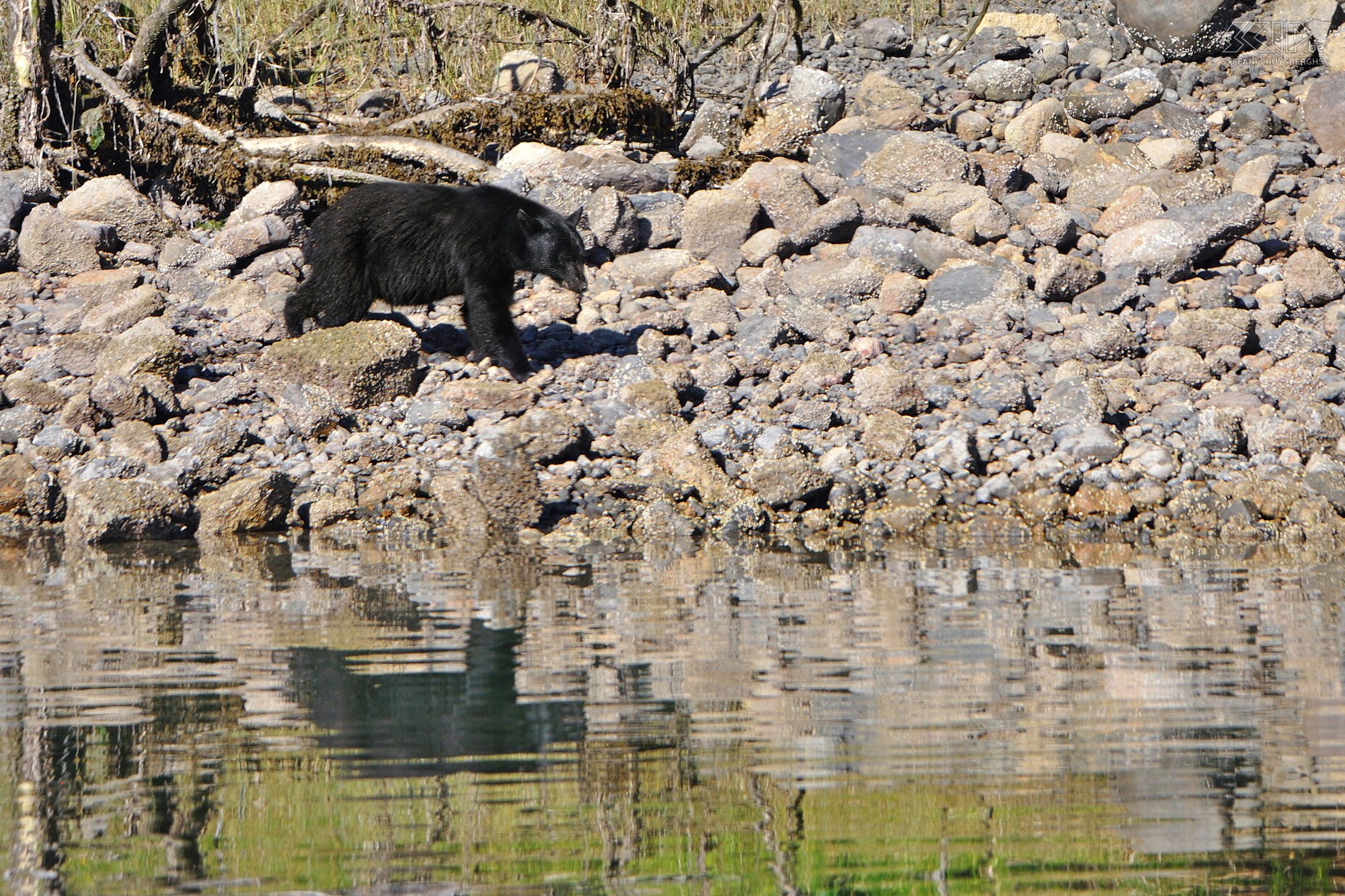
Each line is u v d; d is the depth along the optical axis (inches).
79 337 1596.9
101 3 2108.8
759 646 865.5
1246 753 676.1
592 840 588.1
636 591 1031.6
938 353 1615.4
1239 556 1170.0
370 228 1558.8
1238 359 1581.0
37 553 1211.9
